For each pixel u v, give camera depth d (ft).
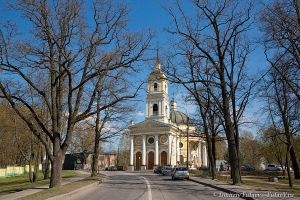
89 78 62.49
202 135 123.75
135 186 74.13
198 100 95.30
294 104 66.59
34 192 54.80
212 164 101.19
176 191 60.49
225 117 74.49
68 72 59.31
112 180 101.24
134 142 256.73
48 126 102.12
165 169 149.38
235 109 83.66
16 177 149.48
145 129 252.62
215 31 74.13
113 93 68.44
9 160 163.73
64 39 60.39
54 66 60.80
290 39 58.39
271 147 152.05
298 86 61.87
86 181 81.76
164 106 257.34
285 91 72.90
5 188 87.25
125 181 95.66
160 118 254.88
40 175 158.81
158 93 259.19
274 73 71.67
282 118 75.82
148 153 252.42
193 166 265.34
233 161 72.90
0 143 139.54
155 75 79.41
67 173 155.43
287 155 71.36
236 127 83.15
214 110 103.60
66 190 53.98
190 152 267.80
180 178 102.12
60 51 58.03
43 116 97.81
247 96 82.69
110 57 62.34
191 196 50.78
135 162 254.27
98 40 61.98
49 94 92.27
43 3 57.41
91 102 65.82
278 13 59.06
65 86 69.67
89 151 193.36
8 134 130.21
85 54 62.23
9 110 95.71
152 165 252.42
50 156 61.46
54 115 62.49
